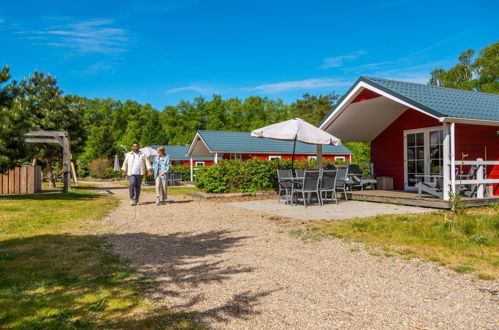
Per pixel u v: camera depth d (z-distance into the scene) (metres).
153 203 11.58
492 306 2.93
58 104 21.12
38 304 2.99
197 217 8.16
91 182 33.25
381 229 6.11
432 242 5.15
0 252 4.76
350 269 4.02
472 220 6.63
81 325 2.57
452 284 3.48
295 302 3.06
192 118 72.25
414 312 2.84
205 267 4.12
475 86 43.44
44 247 5.08
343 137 14.11
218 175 13.55
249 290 3.36
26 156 9.18
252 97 73.31
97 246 5.18
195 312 2.84
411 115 13.06
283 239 5.63
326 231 6.13
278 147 28.89
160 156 11.38
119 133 71.69
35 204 10.61
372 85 10.76
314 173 9.98
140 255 4.69
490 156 10.66
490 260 4.21
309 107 69.69
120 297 3.16
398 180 13.68
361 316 2.77
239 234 6.09
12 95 10.37
